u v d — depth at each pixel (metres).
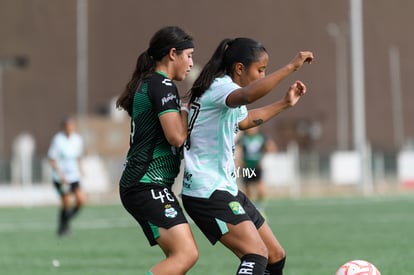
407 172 130.75
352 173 126.62
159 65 22.56
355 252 43.25
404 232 55.22
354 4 117.38
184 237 21.58
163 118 21.67
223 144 22.12
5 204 107.25
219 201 21.86
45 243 51.62
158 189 21.92
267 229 23.72
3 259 42.47
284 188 122.56
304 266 37.53
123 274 35.78
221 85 21.73
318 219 68.69
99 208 90.94
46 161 114.19
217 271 36.25
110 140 171.00
